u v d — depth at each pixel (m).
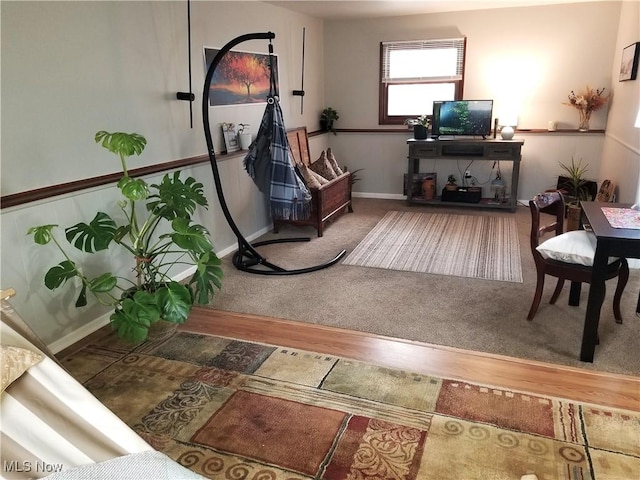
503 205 5.64
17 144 2.46
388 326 2.94
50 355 1.92
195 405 2.15
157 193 3.38
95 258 2.93
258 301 3.32
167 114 3.56
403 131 6.17
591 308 2.42
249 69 4.62
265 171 3.92
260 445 1.90
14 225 2.43
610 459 1.79
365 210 5.84
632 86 4.22
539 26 5.40
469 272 3.77
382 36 5.97
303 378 2.34
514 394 2.19
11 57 2.38
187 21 3.69
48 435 1.46
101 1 2.88
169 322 2.62
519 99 5.70
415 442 1.89
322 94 6.39
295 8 5.21
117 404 2.17
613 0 5.09
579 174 5.44
